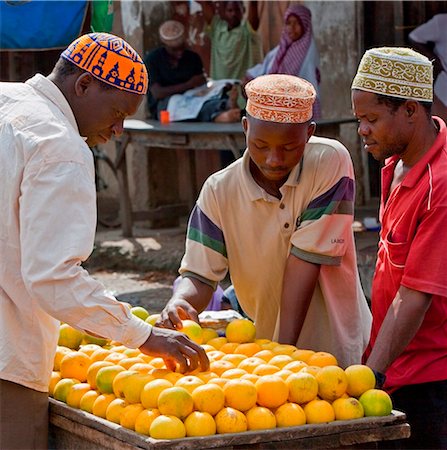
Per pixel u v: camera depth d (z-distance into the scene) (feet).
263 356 11.14
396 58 11.26
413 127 11.43
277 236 12.48
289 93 11.16
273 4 38.93
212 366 10.73
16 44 25.40
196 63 35.27
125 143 33.14
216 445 9.34
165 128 31.14
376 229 30.71
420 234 11.36
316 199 12.26
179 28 35.09
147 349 10.45
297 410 9.87
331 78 36.37
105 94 10.59
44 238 9.91
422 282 11.26
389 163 12.48
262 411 9.75
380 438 9.96
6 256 10.35
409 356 12.07
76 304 10.02
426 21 31.71
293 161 11.51
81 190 10.07
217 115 33.06
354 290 12.94
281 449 9.60
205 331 12.30
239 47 36.86
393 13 35.06
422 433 12.10
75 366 11.21
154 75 35.09
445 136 11.62
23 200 10.02
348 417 9.98
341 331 12.85
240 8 36.88
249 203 12.41
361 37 35.53
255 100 11.27
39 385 10.89
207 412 9.61
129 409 9.92
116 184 39.63
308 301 12.48
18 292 10.50
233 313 13.75
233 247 12.76
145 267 31.73
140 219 35.35
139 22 36.60
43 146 10.03
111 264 32.48
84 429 10.43
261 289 13.02
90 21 26.63
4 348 10.60
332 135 30.71
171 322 11.91
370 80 11.30
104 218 37.50
